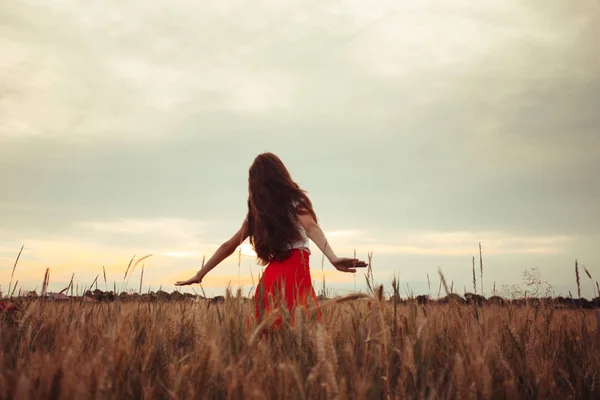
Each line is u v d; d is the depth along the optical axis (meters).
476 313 3.08
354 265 3.25
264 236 3.49
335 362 1.93
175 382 1.85
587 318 3.08
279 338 2.47
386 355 2.07
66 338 2.51
